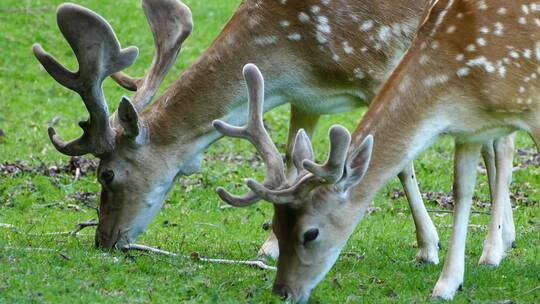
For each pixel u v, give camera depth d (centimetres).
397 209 1620
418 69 1072
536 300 1088
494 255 1243
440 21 1082
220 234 1462
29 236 1329
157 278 1103
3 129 2112
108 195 1265
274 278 1129
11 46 2642
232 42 1252
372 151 1057
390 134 1062
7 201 1609
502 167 1243
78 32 1186
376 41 1251
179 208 1622
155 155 1255
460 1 1082
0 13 2800
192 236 1435
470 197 1108
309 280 1047
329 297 1075
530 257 1293
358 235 1433
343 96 1285
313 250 1042
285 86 1271
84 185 1722
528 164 1880
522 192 1697
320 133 2184
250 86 1041
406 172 1273
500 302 1068
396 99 1067
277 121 2267
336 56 1252
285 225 1038
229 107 1255
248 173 1838
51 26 2770
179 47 1295
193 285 1073
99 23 1185
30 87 2433
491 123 1088
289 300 1034
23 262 1116
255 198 1016
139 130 1240
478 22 1073
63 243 1289
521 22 1078
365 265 1243
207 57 1255
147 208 1266
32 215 1535
